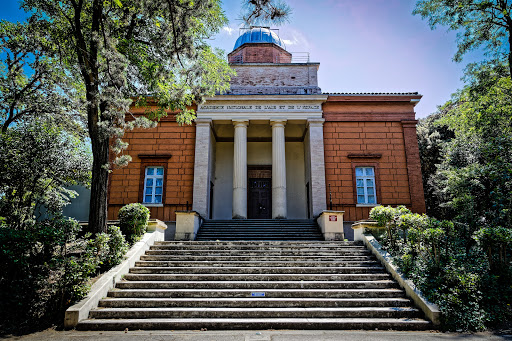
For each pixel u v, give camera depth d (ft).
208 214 58.49
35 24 38.55
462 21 44.65
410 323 22.57
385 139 60.08
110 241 30.09
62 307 23.75
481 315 23.12
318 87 63.31
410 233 30.01
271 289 27.22
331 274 29.45
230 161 69.62
